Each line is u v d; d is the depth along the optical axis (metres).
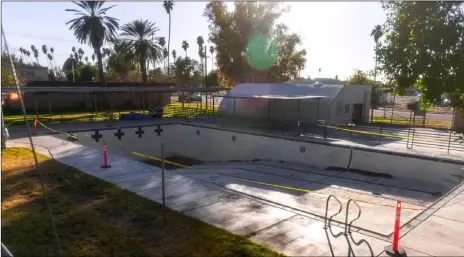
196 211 8.27
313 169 16.58
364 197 11.60
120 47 43.09
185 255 6.14
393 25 7.44
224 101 31.91
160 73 86.44
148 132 24.61
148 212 8.10
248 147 21.14
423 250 6.36
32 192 9.34
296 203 10.29
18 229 7.02
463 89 6.71
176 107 43.94
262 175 15.23
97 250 6.28
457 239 6.84
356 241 6.77
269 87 30.06
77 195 9.26
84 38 37.28
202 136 24.44
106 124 25.09
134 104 41.38
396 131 23.36
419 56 6.84
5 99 35.78
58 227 7.21
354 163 15.95
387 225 8.41
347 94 26.52
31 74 83.69
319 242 6.70
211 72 76.38
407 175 14.25
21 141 17.64
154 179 11.00
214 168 18.70
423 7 6.67
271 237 6.89
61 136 19.50
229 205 8.73
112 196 9.20
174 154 26.28
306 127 23.94
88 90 25.78
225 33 43.25
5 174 10.98
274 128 23.45
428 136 20.97
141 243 6.57
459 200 9.28
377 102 44.41
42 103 37.69
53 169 11.81
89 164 12.82
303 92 27.09
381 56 7.53
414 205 10.80
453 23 6.52
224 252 6.22
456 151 16.12
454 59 6.53
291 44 45.22
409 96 67.06
